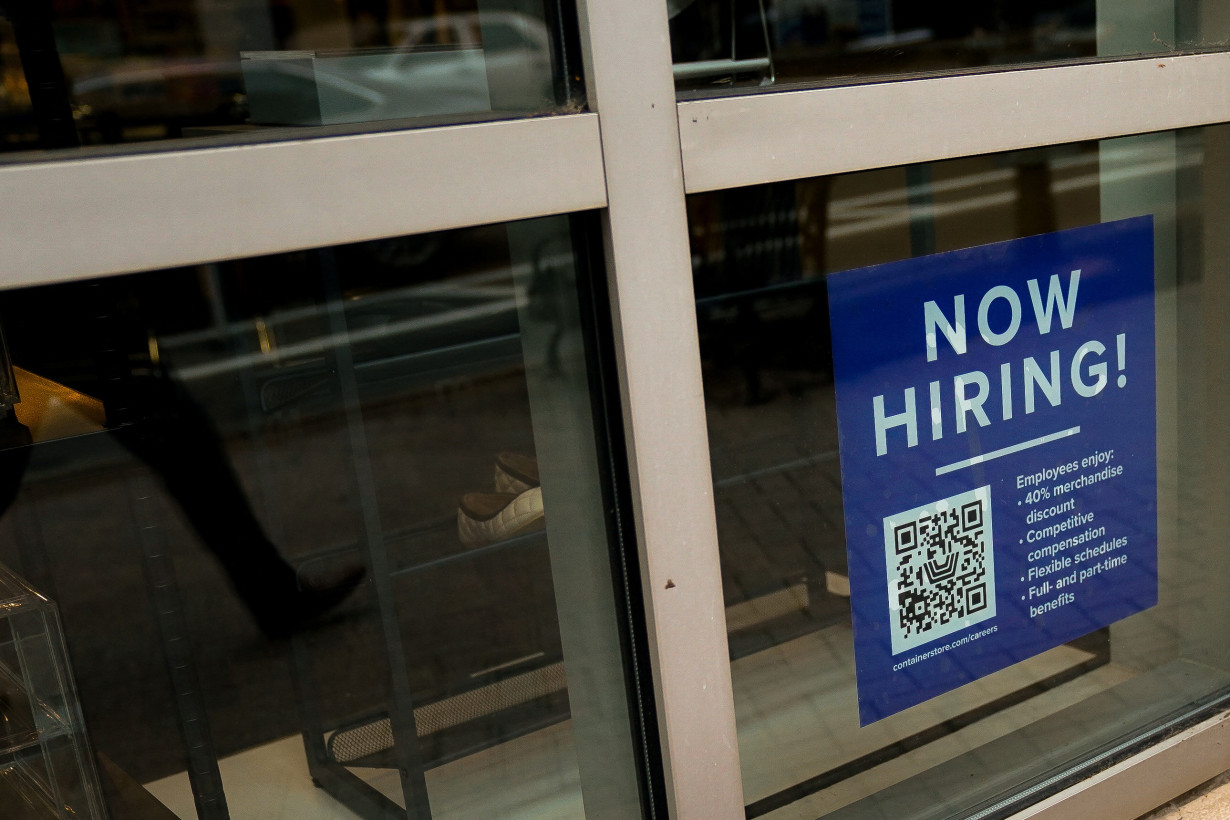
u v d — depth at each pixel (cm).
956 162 187
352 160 123
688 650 163
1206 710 232
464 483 185
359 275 155
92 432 168
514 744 181
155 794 184
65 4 137
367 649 206
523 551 182
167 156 112
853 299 180
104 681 207
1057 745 220
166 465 185
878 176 178
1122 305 214
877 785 200
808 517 184
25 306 160
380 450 177
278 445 192
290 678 209
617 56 142
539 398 162
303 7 140
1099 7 196
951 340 193
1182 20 207
